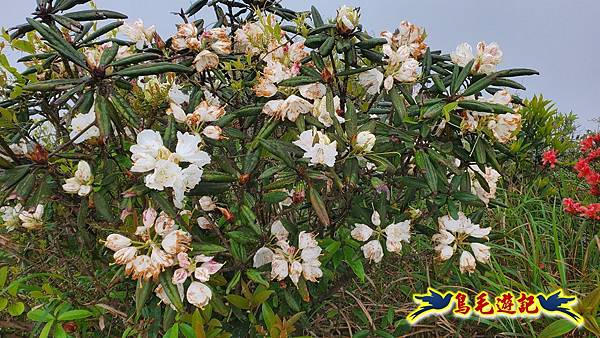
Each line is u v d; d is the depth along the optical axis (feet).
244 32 7.20
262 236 5.64
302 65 6.25
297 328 6.73
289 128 5.73
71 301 6.00
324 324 7.48
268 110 5.57
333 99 5.90
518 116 5.88
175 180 4.56
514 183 12.64
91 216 6.33
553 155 12.01
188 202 6.14
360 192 6.85
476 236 6.45
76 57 5.17
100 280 6.68
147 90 5.88
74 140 5.38
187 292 4.85
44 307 6.14
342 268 6.94
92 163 5.61
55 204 6.38
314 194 5.19
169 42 6.72
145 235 4.87
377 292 7.95
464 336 7.63
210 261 5.04
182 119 5.33
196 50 6.26
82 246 6.25
